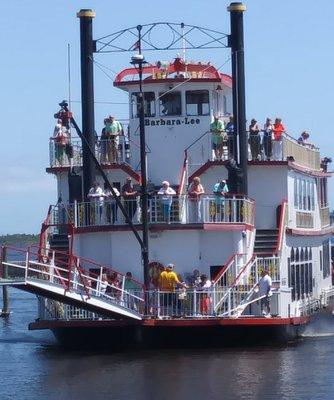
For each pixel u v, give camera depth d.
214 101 65.00
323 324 70.25
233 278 58.62
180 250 59.28
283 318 56.84
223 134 63.44
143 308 56.12
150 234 59.09
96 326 56.22
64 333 57.97
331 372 49.78
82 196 63.31
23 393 46.38
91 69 64.06
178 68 64.44
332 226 77.19
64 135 65.12
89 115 63.97
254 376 48.91
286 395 45.06
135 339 56.81
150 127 64.56
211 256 59.50
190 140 64.31
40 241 61.62
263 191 63.72
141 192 57.91
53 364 53.03
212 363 52.03
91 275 59.62
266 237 62.72
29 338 66.38
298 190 67.19
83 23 64.06
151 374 49.50
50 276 54.97
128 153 65.00
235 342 57.00
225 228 58.94
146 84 64.19
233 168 61.41
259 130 63.59
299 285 65.50
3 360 55.06
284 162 63.03
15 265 53.41
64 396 45.56
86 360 53.69
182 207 58.88
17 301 111.25
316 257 71.31
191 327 55.72
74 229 60.25
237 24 62.97
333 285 80.69
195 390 46.09
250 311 58.06
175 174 64.31
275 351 55.91
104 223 59.69
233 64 62.88
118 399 44.78
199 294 56.03
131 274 59.56
